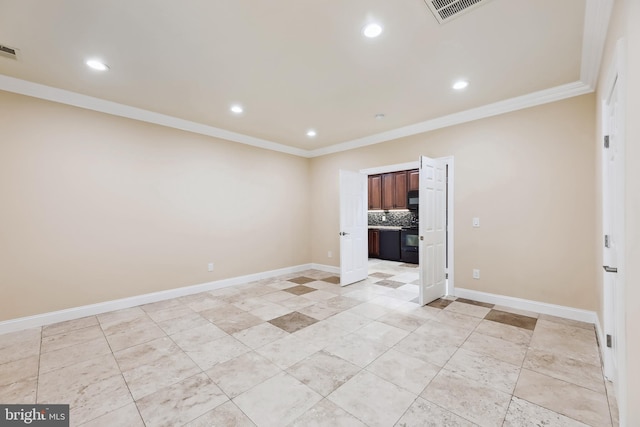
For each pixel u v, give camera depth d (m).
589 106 2.86
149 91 3.02
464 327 2.84
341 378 2.00
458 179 3.74
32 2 1.72
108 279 3.35
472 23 1.95
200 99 3.22
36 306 2.91
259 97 3.17
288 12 1.83
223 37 2.10
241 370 2.11
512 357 2.25
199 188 4.17
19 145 2.82
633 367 1.27
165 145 3.82
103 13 1.83
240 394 1.83
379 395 1.81
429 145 4.04
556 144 3.04
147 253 3.65
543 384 1.90
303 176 5.73
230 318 3.13
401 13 1.85
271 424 1.57
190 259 4.07
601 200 2.35
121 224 3.45
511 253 3.35
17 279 2.82
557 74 2.67
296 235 5.58
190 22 1.93
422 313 3.25
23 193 2.85
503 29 2.02
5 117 2.76
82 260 3.18
